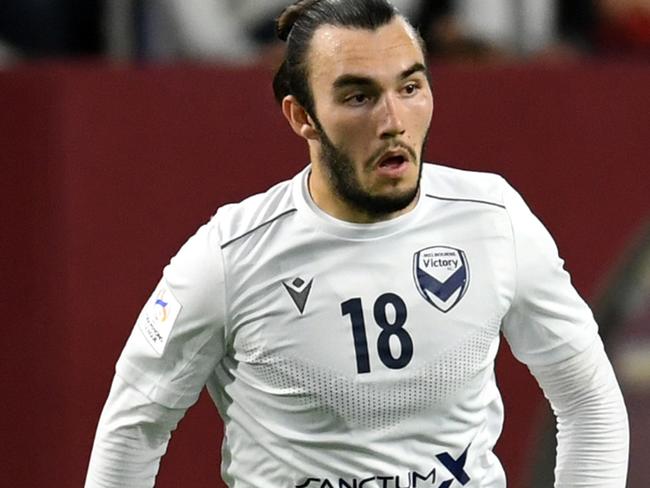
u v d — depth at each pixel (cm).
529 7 1873
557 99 1617
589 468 986
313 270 923
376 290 920
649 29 1902
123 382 961
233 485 986
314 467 938
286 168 1573
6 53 1756
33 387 1566
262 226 934
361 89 871
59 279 1547
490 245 938
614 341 1664
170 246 1559
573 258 1634
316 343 921
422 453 936
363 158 880
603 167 1630
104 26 1795
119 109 1540
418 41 884
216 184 1561
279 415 941
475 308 931
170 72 1551
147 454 972
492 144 1609
